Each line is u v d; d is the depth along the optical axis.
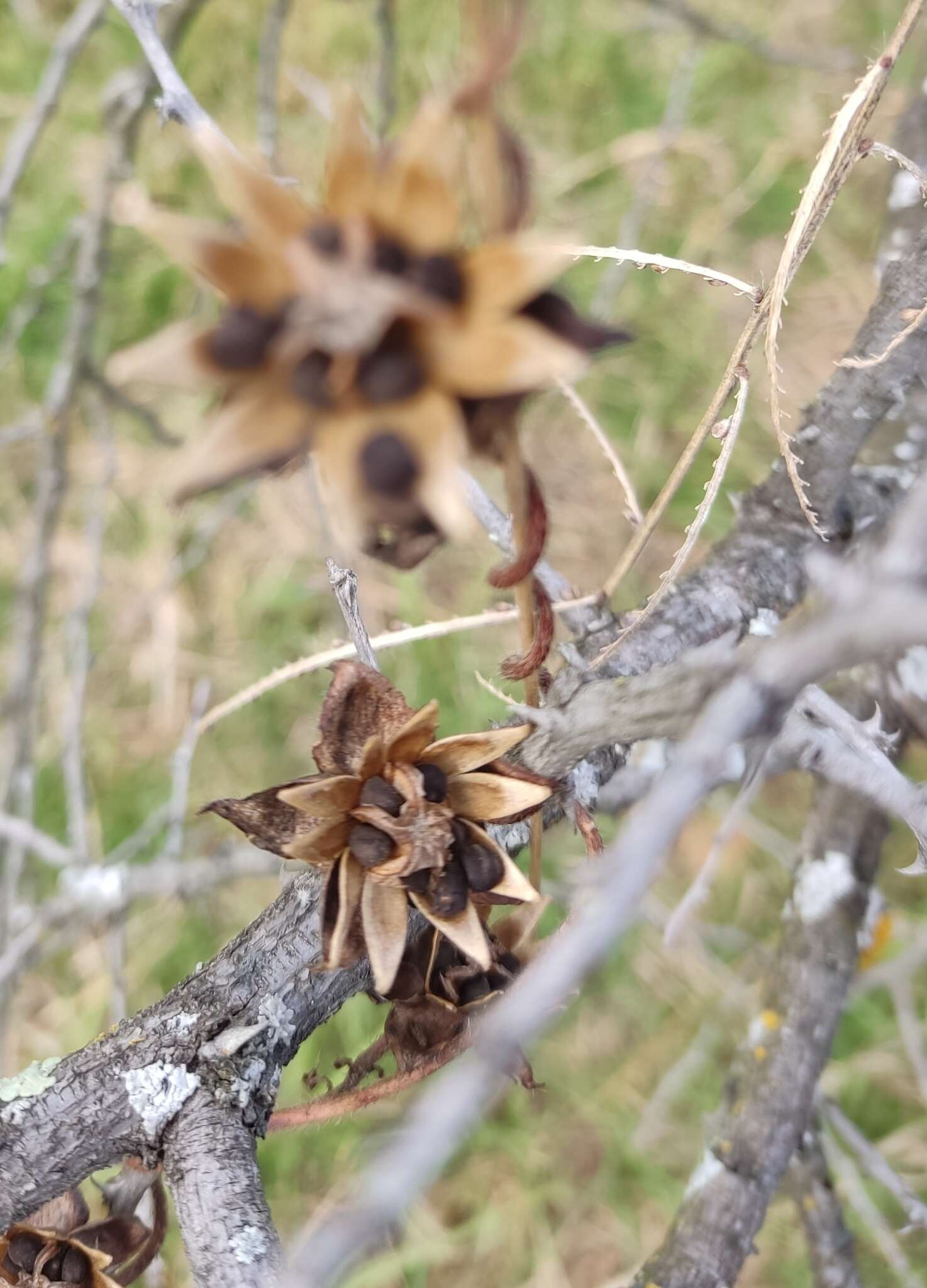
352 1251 0.18
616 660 0.26
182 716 0.55
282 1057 0.23
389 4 0.42
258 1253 0.22
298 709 0.55
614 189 0.59
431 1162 0.18
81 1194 0.24
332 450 0.19
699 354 0.57
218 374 0.19
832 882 0.31
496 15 0.19
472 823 0.22
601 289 0.49
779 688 0.18
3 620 0.57
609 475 0.57
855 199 0.58
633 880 0.18
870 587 0.18
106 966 0.50
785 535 0.27
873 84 0.23
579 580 0.55
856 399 0.27
